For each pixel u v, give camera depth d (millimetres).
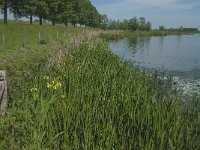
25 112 9242
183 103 12656
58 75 13602
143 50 49844
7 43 38750
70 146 8047
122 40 77688
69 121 8625
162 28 169125
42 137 8133
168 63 33344
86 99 10250
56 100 10008
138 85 13273
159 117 8555
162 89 16344
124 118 9133
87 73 13969
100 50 24266
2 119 8828
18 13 71500
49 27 77188
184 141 8500
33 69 16047
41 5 79500
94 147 7898
